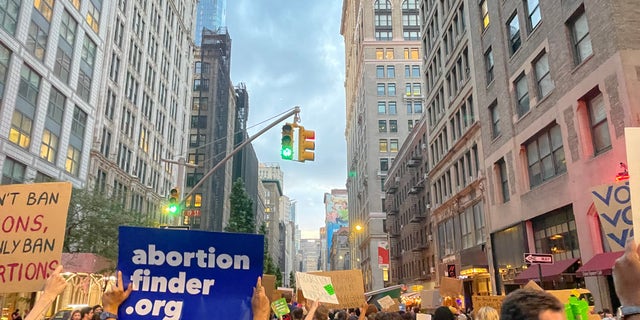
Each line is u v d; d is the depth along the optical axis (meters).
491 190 28.33
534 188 23.19
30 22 30.14
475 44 30.95
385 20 95.50
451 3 36.81
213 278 4.02
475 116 30.88
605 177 17.44
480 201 30.42
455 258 35.25
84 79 37.41
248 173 125.69
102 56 40.53
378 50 93.50
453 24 36.16
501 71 26.89
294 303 17.09
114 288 3.82
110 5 42.81
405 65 91.94
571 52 20.02
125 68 45.53
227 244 4.09
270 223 181.00
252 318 3.93
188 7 70.25
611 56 17.12
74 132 35.62
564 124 20.34
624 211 5.89
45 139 31.62
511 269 25.30
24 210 4.37
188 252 4.04
